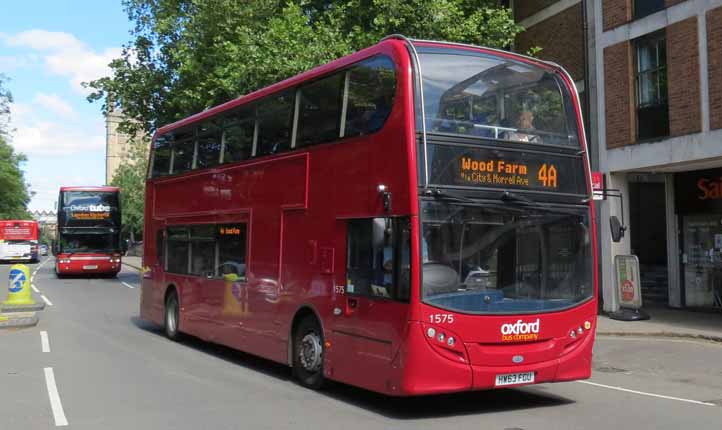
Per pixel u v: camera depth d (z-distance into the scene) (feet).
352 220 27.25
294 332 31.42
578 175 27.32
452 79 25.38
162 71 90.79
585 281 26.73
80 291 89.61
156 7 89.61
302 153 31.07
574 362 26.07
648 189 76.84
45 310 64.85
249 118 36.70
